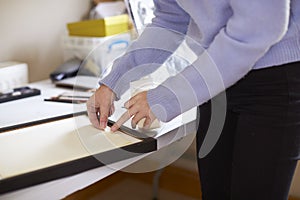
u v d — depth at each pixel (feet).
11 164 2.19
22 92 4.00
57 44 5.43
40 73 5.27
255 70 2.42
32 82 5.15
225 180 2.95
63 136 2.64
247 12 2.03
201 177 3.16
